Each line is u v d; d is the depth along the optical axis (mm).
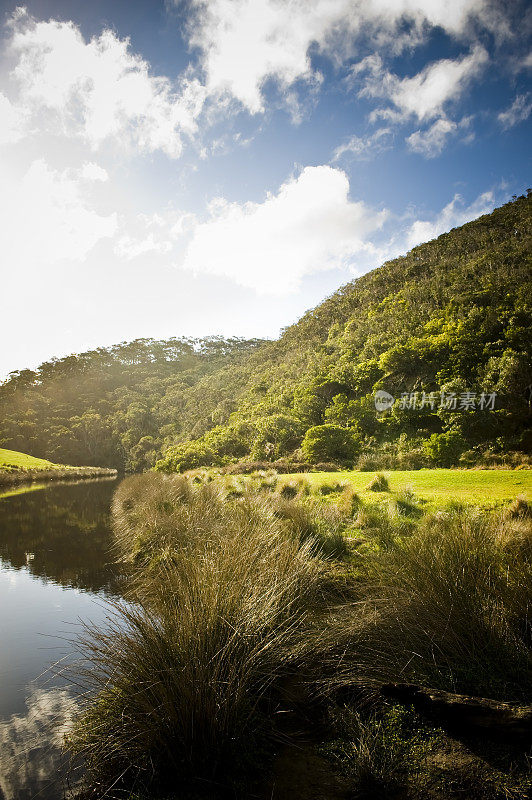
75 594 6613
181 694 2639
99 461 95875
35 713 3609
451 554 4250
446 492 10664
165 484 14367
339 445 31172
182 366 164125
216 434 53688
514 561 4152
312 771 2441
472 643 3213
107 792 2545
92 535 11688
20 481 35469
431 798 2123
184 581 4043
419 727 2635
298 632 3654
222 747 2584
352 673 3205
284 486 12906
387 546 5953
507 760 2311
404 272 92812
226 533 6188
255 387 80688
